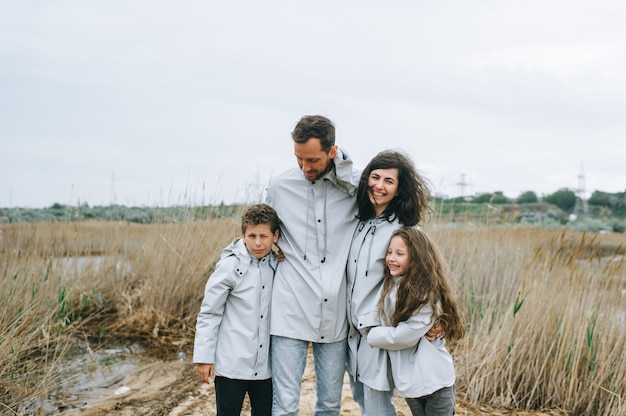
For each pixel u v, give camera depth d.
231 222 6.17
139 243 6.11
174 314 5.13
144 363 4.19
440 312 2.45
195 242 5.63
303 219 2.62
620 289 4.09
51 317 4.31
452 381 2.48
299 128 2.40
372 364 2.53
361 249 2.62
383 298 2.47
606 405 3.46
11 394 3.26
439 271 2.52
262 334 2.58
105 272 5.53
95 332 4.77
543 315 3.91
